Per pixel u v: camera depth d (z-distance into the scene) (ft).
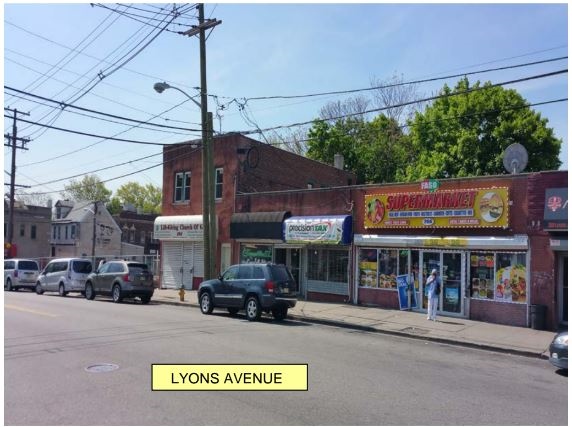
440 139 119.75
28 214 196.95
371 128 138.82
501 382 28.99
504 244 52.95
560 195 49.75
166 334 40.68
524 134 110.93
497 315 53.98
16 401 22.48
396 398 23.93
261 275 53.88
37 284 91.45
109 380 26.03
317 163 101.60
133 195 297.33
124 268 72.13
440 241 57.41
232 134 81.46
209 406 21.85
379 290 63.67
